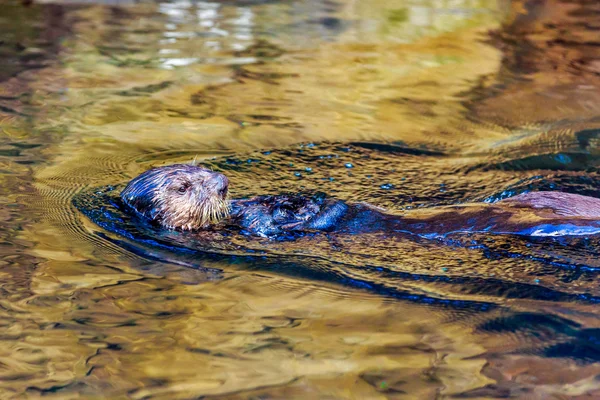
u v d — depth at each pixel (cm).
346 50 3866
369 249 1780
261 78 3375
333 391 1259
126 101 3006
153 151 2495
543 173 2320
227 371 1317
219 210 1945
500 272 1650
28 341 1397
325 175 2311
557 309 1509
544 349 1373
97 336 1420
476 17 4516
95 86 3177
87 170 2292
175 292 1598
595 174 2311
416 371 1313
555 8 4734
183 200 1919
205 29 4219
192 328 1453
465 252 1720
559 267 1653
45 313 1493
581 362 1327
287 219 1934
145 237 1873
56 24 4172
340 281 1661
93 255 1761
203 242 1861
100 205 2039
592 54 3778
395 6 4775
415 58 3744
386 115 2939
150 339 1412
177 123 2781
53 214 1973
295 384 1277
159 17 4456
